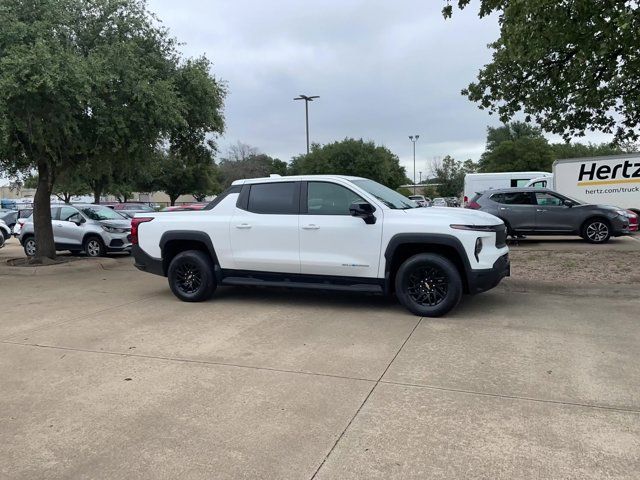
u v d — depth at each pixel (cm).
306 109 3175
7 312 771
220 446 352
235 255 773
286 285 745
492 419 382
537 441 348
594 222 1524
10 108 970
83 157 1295
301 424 381
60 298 874
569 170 1858
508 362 500
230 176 5512
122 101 1115
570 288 810
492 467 318
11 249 1936
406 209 707
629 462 321
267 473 319
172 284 818
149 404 423
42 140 1059
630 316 665
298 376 475
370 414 394
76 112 1046
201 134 1427
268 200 762
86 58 1068
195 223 799
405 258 706
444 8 982
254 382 463
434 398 421
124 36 1176
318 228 715
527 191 1571
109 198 6712
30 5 1069
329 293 833
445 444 347
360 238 693
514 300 766
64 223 1552
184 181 4831
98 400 433
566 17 844
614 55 999
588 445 342
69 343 597
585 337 576
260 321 677
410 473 314
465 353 529
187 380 472
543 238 1733
